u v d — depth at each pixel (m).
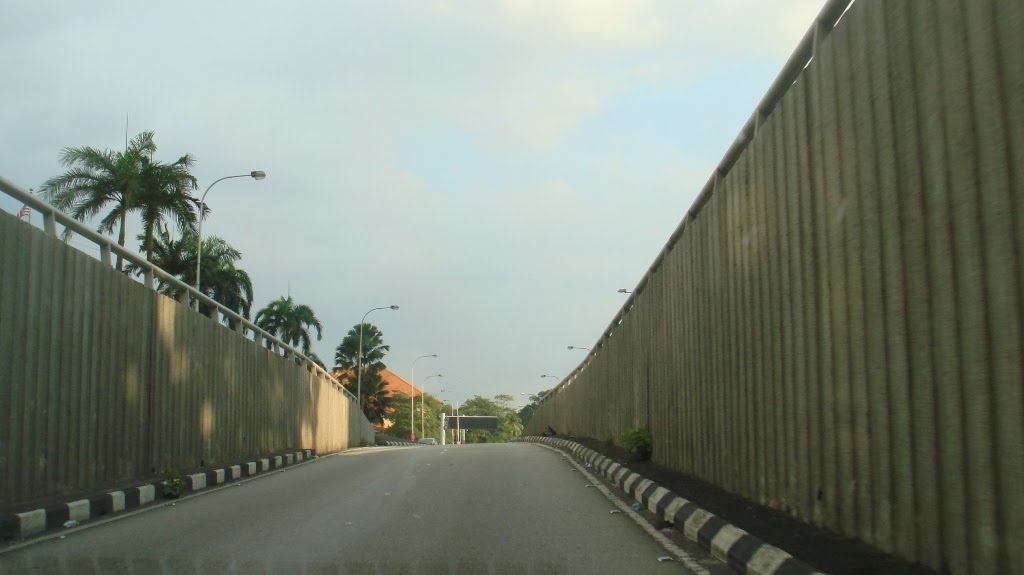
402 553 8.37
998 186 5.30
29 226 11.07
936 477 6.05
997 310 5.31
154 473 15.00
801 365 8.64
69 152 32.69
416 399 124.38
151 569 7.63
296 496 13.38
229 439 19.83
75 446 12.16
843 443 7.62
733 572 7.55
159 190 32.78
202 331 17.95
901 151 6.54
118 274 13.72
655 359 16.75
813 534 7.80
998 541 5.31
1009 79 5.20
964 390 5.68
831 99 7.86
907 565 6.29
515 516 10.90
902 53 6.52
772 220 9.55
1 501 10.30
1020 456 5.08
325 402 33.25
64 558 8.16
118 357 13.67
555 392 47.16
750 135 10.83
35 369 11.16
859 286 7.27
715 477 11.91
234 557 8.16
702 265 12.82
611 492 13.78
